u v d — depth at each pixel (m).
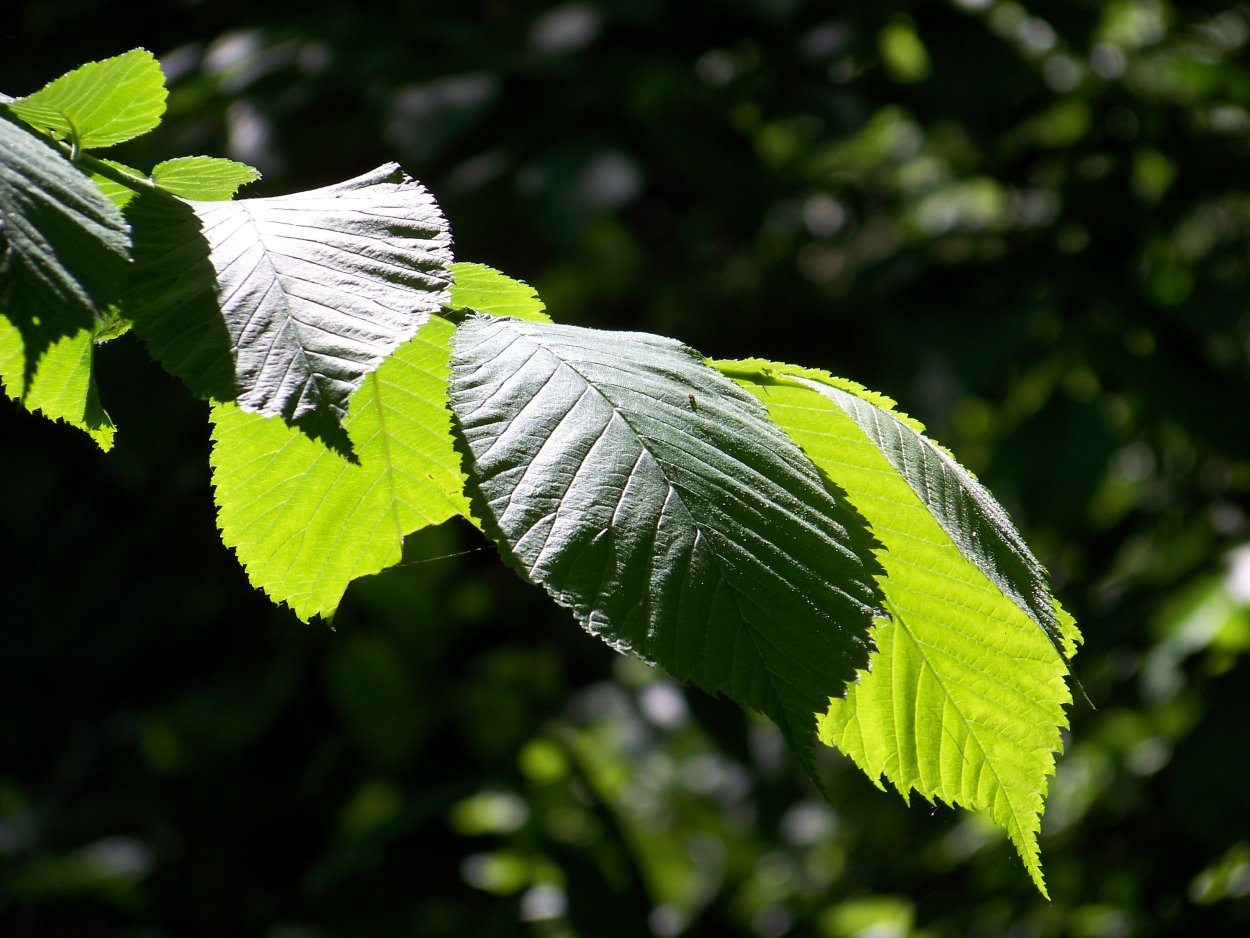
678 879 4.42
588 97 3.74
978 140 4.02
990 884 3.53
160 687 5.13
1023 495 3.61
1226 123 3.97
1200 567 3.19
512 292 1.56
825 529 1.52
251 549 1.59
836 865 4.52
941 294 3.82
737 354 4.23
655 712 4.25
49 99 1.54
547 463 1.51
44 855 4.82
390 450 1.58
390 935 4.42
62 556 4.75
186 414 3.70
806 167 3.96
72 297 1.49
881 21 3.78
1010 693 1.59
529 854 4.41
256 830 4.87
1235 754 2.90
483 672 4.48
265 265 1.51
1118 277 3.77
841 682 1.50
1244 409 3.57
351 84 3.58
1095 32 3.73
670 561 1.50
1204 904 3.01
